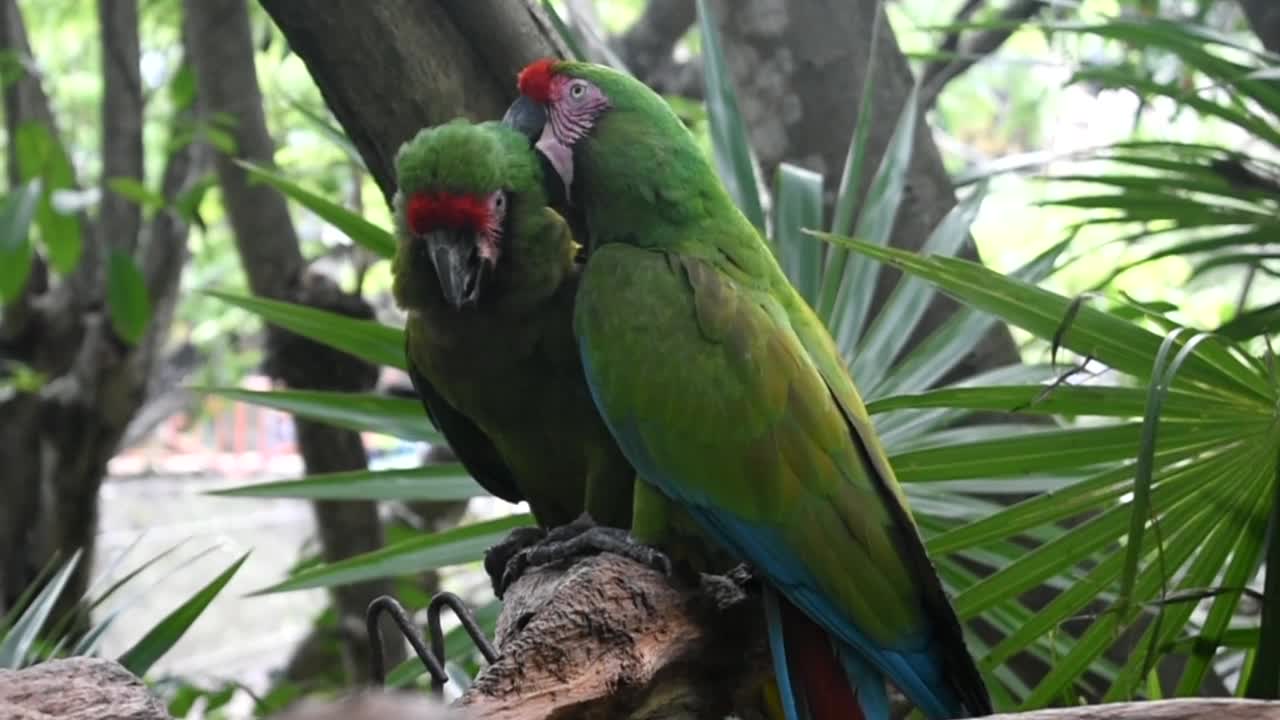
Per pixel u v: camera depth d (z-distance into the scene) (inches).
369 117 114.5
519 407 105.8
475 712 69.7
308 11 110.3
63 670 65.0
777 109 153.9
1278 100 124.6
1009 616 117.0
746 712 95.6
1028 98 305.4
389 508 232.1
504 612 92.7
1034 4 202.8
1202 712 60.1
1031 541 129.1
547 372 104.3
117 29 205.3
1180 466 95.3
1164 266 273.0
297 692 195.5
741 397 94.7
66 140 254.8
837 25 153.2
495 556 104.7
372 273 248.7
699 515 95.2
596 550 95.7
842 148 152.1
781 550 92.9
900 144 129.2
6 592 202.8
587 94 105.5
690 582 87.6
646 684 77.8
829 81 152.6
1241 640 106.9
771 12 153.6
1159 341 91.2
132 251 206.4
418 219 100.1
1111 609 89.0
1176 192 149.7
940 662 94.4
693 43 296.5
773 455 94.0
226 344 309.9
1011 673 126.0
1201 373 92.0
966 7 211.0
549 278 102.0
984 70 310.5
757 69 154.7
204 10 189.6
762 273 102.0
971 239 138.8
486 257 100.0
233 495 118.4
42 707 63.2
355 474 121.9
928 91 202.7
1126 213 144.3
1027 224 314.7
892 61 154.4
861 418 97.5
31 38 292.8
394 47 111.8
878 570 93.1
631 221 102.5
